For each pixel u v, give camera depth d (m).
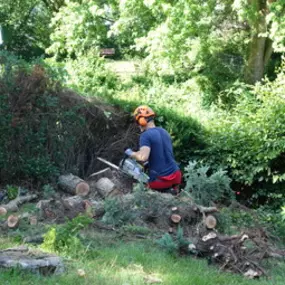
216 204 6.55
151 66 12.33
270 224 6.34
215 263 4.88
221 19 12.97
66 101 7.81
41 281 3.94
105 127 8.41
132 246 5.10
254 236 5.31
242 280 4.54
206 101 11.76
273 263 5.10
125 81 12.06
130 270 4.45
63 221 5.78
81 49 12.52
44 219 5.83
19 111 7.32
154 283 4.18
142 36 12.45
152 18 12.28
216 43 12.25
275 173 8.50
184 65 12.37
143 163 7.07
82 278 4.09
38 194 7.21
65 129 7.75
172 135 8.92
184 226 5.84
